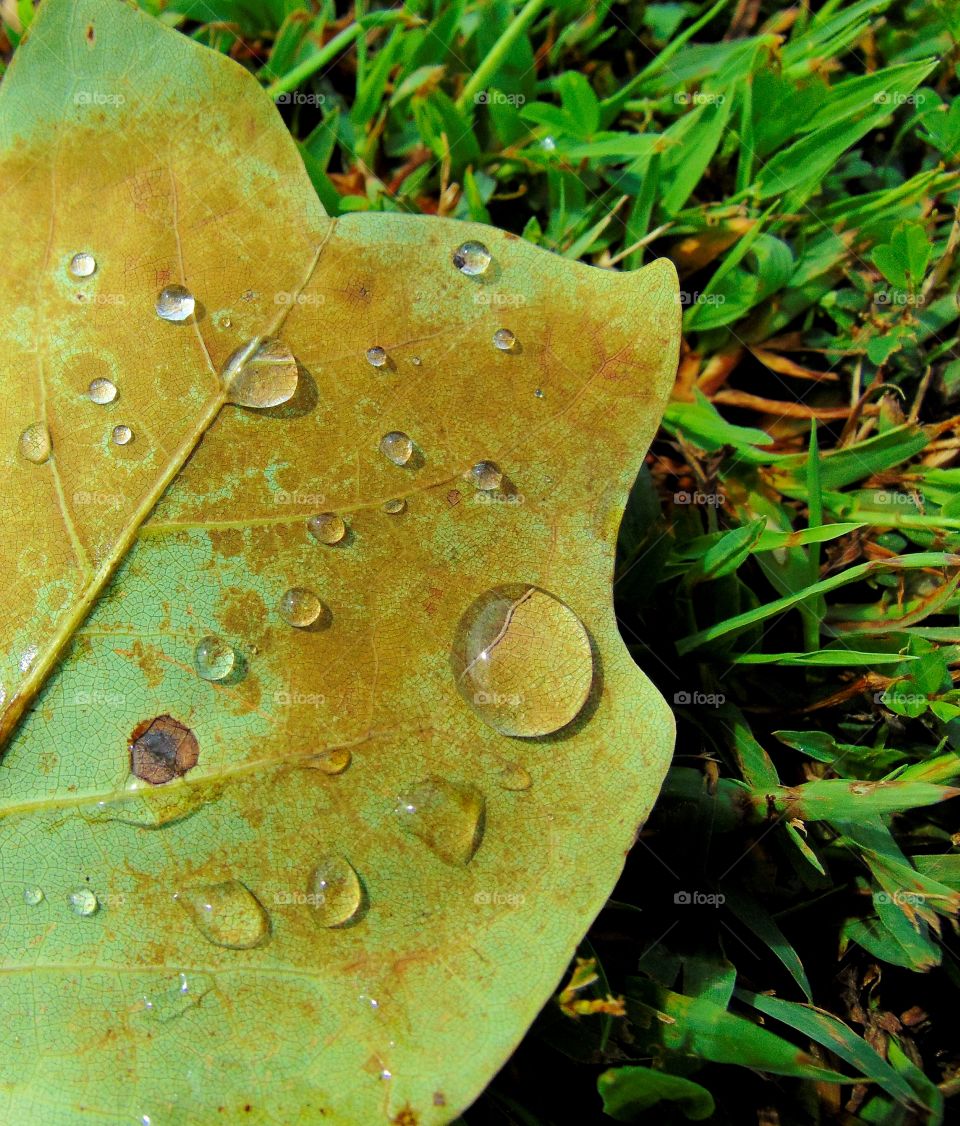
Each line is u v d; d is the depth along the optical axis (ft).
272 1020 0.40
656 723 0.41
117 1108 0.40
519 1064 0.46
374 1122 0.39
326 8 0.56
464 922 0.40
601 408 0.43
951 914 0.47
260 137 0.44
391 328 0.43
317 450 0.43
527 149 0.55
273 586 0.42
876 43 0.57
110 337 0.43
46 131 0.44
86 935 0.41
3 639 0.42
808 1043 0.47
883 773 0.49
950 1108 0.46
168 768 0.41
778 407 0.55
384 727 0.41
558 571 0.42
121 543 0.42
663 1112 0.45
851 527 0.48
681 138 0.54
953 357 0.54
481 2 0.55
